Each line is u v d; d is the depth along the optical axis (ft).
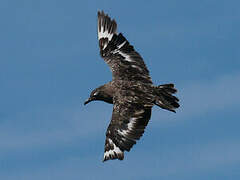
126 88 60.64
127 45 64.85
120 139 57.26
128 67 63.16
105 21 67.36
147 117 58.23
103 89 62.03
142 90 60.08
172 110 58.54
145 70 62.54
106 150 57.52
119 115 58.29
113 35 66.18
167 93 60.64
